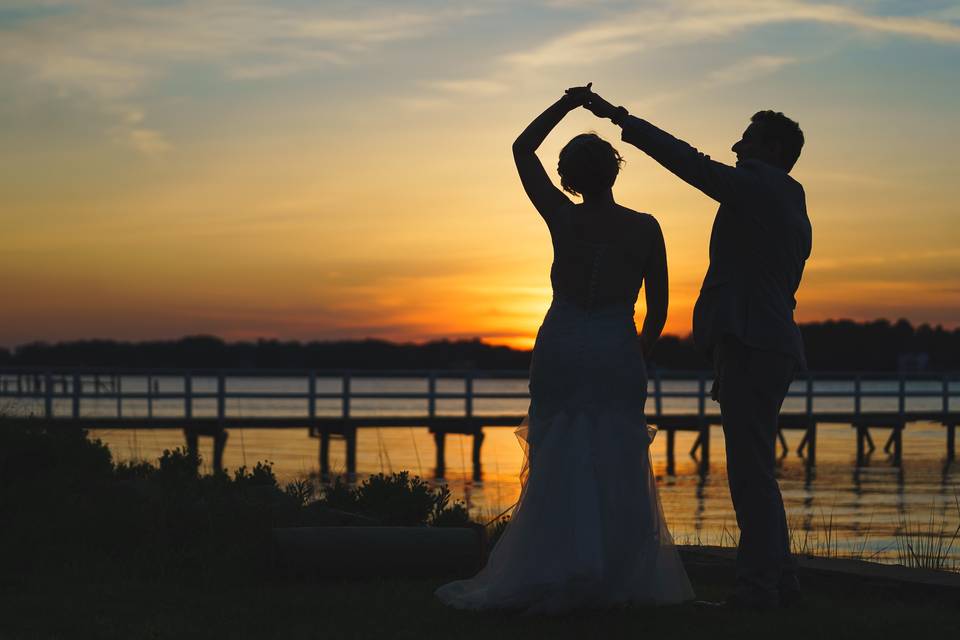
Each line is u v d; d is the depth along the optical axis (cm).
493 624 498
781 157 551
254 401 7475
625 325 511
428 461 3077
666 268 519
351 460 2858
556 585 492
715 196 518
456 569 663
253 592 619
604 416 502
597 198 518
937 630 495
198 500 850
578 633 473
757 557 528
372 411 6706
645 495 502
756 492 527
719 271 528
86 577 674
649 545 504
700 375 3288
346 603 574
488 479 2397
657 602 514
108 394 2722
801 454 3516
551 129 532
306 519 805
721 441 4306
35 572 692
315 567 647
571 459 495
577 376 502
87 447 1186
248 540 702
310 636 499
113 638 505
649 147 514
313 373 2914
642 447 504
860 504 1867
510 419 3123
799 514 1677
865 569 622
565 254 515
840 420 3425
